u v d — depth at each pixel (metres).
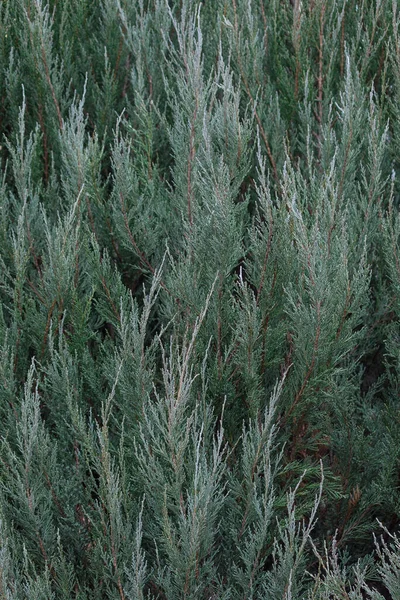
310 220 2.62
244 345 2.26
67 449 2.31
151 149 3.06
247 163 2.83
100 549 2.00
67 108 3.48
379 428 2.53
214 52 3.54
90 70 3.68
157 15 3.54
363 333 2.45
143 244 2.81
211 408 2.40
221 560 2.27
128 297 2.61
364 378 2.93
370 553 2.52
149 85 3.54
